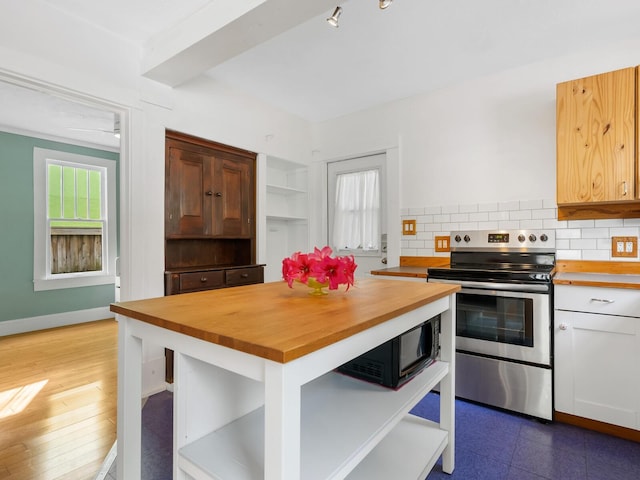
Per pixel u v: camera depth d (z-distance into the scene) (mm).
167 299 1345
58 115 3518
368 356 1559
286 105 3486
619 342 1915
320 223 3910
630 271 2342
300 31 2258
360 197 3676
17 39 1878
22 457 1735
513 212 2762
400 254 3316
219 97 2975
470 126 2957
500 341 2246
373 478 1341
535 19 2117
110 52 2252
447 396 1690
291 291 1540
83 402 2318
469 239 2883
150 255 2465
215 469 995
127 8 2014
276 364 783
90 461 1705
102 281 4617
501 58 2600
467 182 2971
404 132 3314
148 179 2463
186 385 1112
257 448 1107
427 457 1477
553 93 2605
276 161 3734
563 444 1871
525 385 2164
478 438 1938
